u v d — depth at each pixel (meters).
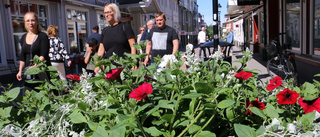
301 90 1.94
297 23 9.42
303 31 8.47
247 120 1.65
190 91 1.38
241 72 1.66
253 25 20.05
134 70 1.94
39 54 4.34
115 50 4.29
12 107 1.58
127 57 1.85
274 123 1.11
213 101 1.37
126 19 19.09
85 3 18.08
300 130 1.11
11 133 1.33
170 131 1.32
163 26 4.84
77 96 1.64
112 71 1.54
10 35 12.79
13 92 1.50
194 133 1.38
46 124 1.37
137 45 1.84
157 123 1.27
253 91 1.84
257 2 13.66
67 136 1.33
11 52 12.82
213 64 1.60
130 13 26.70
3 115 1.40
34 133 1.34
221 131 1.53
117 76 1.54
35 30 4.32
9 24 12.73
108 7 4.25
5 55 12.40
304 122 1.09
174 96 1.60
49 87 1.87
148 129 1.28
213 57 1.59
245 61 1.59
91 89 1.61
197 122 1.42
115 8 4.28
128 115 1.22
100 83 1.60
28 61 4.30
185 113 1.44
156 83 1.83
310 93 1.88
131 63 1.84
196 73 1.80
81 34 18.50
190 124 1.32
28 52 4.29
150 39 4.90
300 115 1.66
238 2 13.78
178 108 1.49
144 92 1.32
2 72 12.09
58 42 5.30
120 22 4.37
